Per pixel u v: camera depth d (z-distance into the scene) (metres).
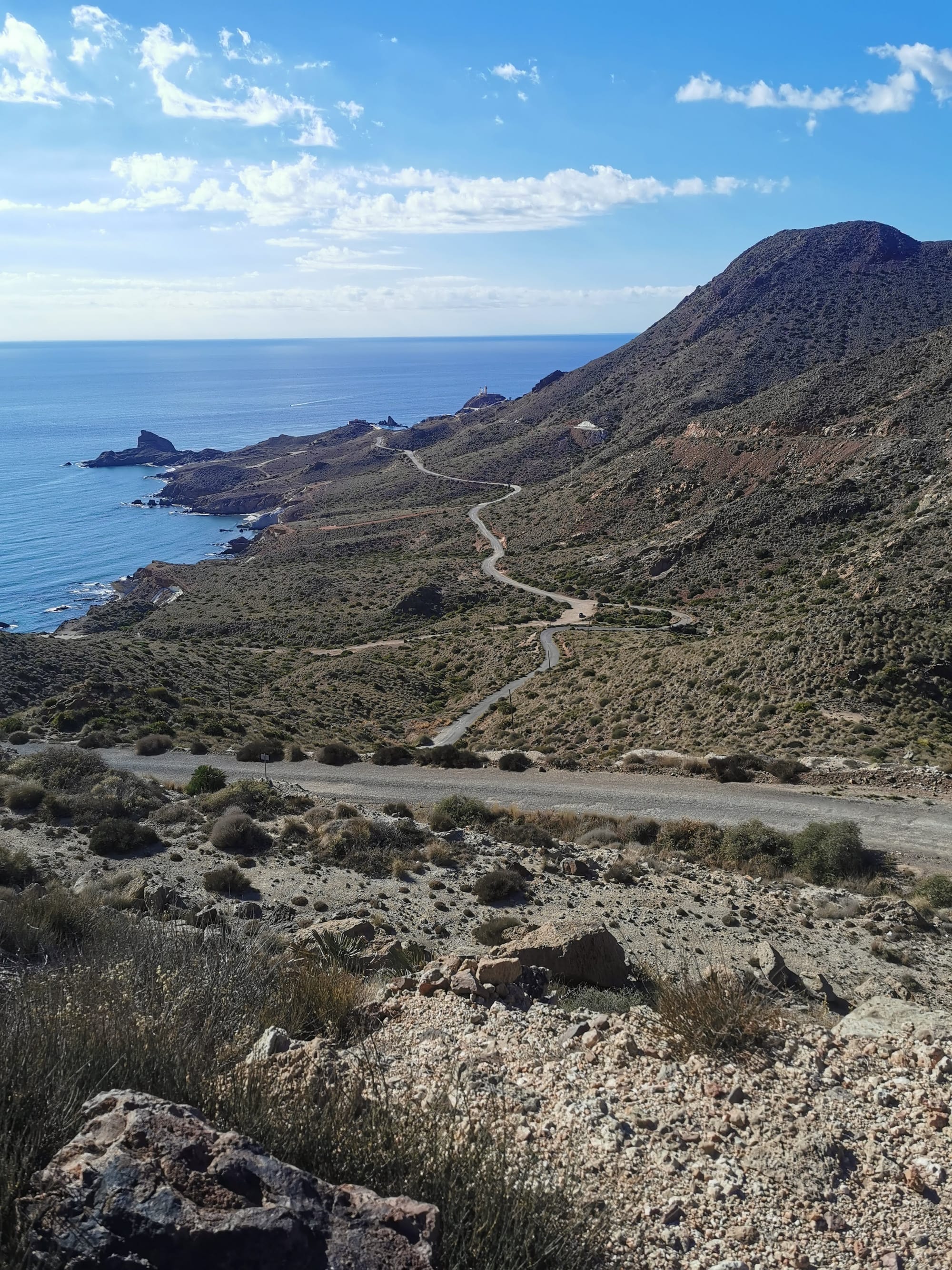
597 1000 9.71
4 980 7.52
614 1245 4.45
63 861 20.22
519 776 36.28
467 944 16.20
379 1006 8.41
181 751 42.47
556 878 20.81
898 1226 4.84
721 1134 5.63
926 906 20.00
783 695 43.31
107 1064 4.82
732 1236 4.66
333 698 68.25
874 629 46.22
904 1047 7.31
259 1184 3.67
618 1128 5.63
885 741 36.69
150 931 9.38
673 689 48.94
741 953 15.81
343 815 25.72
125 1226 3.34
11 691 54.25
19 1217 3.40
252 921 15.14
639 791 32.41
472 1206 4.05
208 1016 6.17
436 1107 4.95
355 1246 3.49
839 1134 5.70
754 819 27.56
